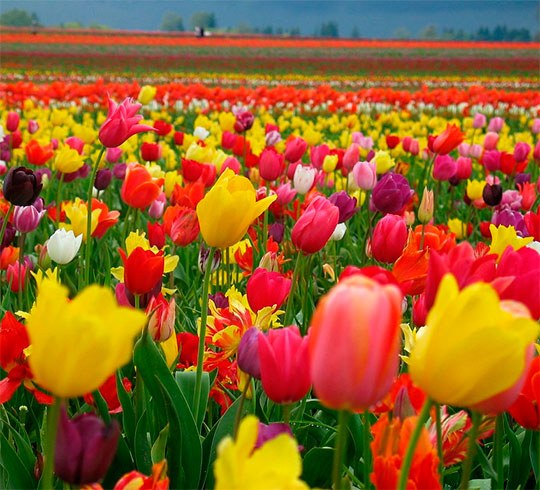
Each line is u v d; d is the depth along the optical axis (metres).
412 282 2.38
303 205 4.57
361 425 2.28
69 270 4.38
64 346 1.13
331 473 2.14
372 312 1.15
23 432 2.45
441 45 66.06
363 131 16.31
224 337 2.52
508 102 18.86
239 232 2.17
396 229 2.76
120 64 43.25
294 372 1.63
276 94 17.94
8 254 3.83
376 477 1.46
